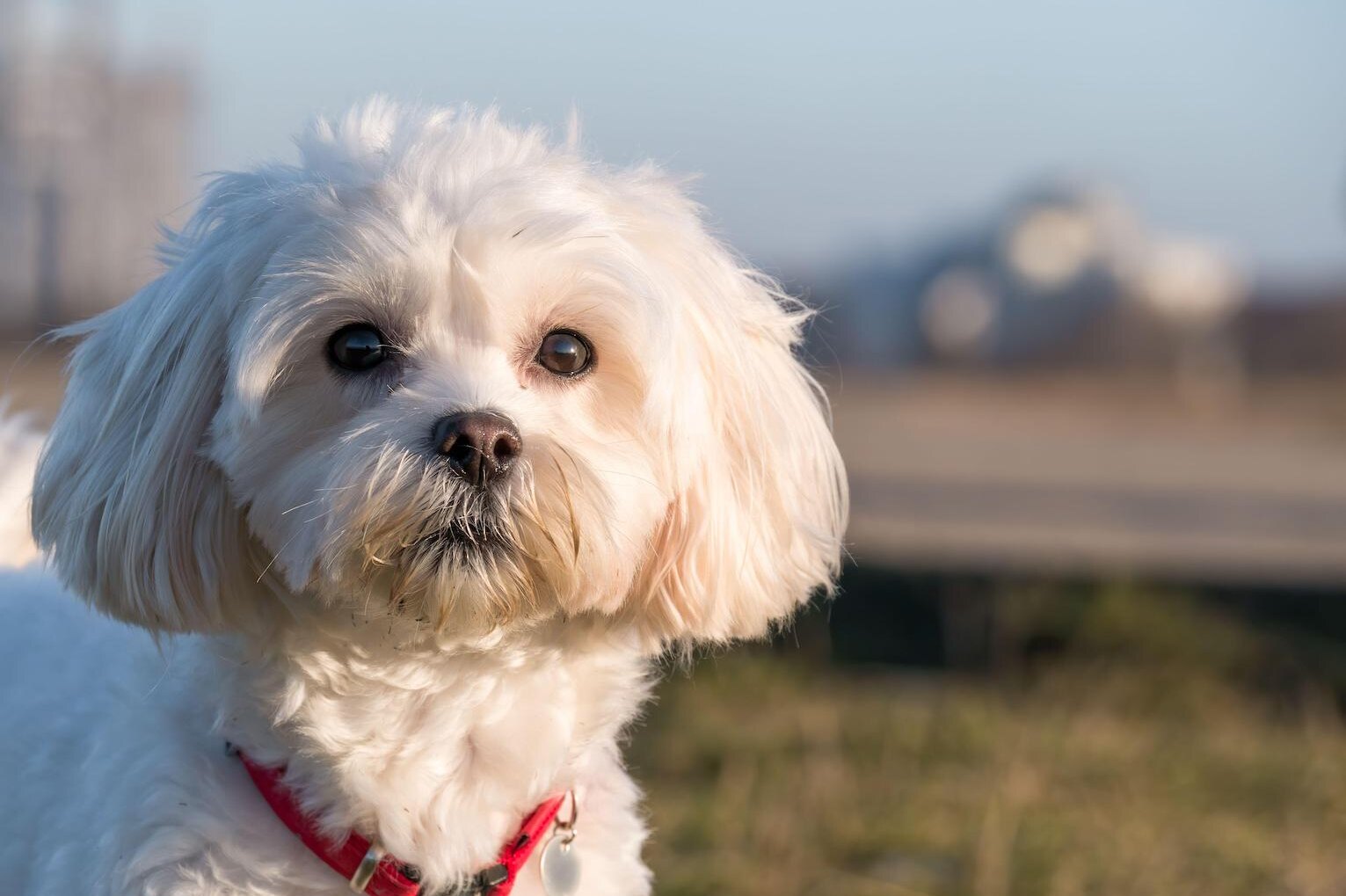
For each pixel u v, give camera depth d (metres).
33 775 2.62
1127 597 6.79
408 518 2.21
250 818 2.38
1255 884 4.22
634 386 2.47
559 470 2.28
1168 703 5.87
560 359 2.43
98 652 2.81
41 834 2.55
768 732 5.25
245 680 2.43
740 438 2.76
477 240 2.31
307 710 2.39
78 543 2.50
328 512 2.21
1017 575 7.32
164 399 2.42
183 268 2.49
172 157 14.18
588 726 2.62
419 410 2.26
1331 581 7.51
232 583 2.41
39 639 2.88
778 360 2.97
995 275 23.27
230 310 2.40
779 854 4.24
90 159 14.01
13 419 3.44
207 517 2.40
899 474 11.09
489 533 2.25
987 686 6.06
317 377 2.34
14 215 13.80
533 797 2.52
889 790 4.74
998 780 4.84
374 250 2.29
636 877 2.65
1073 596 6.89
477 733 2.47
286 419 2.32
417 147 2.45
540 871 2.52
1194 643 6.40
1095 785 4.92
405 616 2.30
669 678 5.79
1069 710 5.71
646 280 2.44
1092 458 12.91
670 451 2.53
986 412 19.11
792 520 2.83
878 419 17.70
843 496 3.07
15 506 3.25
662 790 4.75
